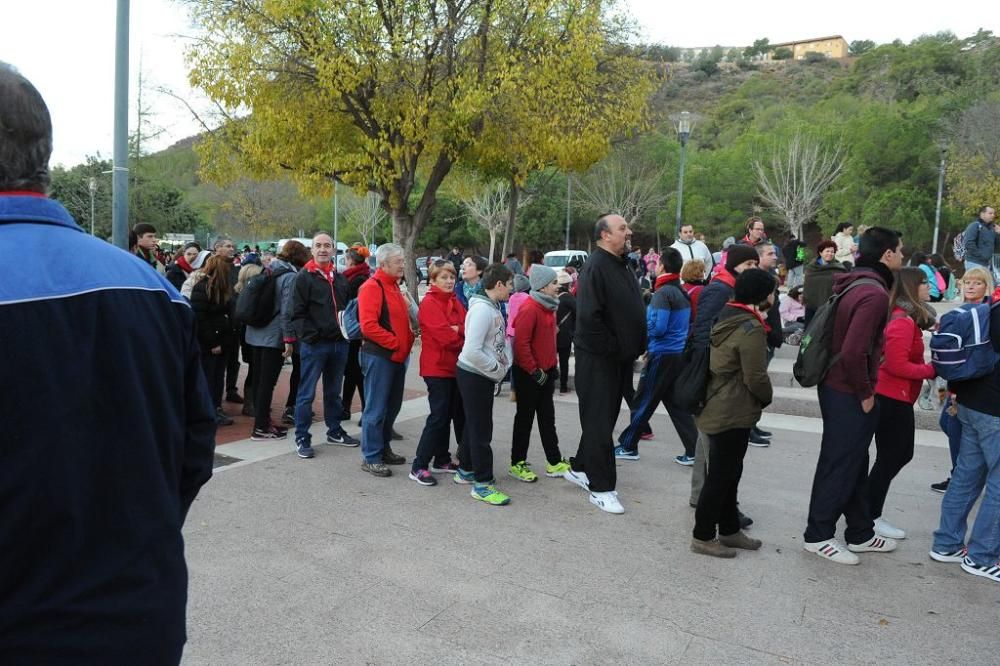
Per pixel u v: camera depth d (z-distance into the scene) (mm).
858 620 3439
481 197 38844
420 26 11570
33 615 1237
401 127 11883
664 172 45938
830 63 126250
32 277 1280
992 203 31781
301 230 42219
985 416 3906
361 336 5844
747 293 3953
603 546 4293
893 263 3998
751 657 3096
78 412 1282
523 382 5512
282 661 2992
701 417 4078
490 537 4402
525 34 12094
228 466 5773
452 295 5547
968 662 3082
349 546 4219
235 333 7719
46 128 1411
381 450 5691
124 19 6691
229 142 13078
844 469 4059
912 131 43625
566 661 3033
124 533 1346
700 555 4184
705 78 120500
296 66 11766
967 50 79000
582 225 46812
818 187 42750
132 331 1377
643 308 4934
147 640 1347
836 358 4000
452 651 3092
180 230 33750
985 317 3857
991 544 3941
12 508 1218
